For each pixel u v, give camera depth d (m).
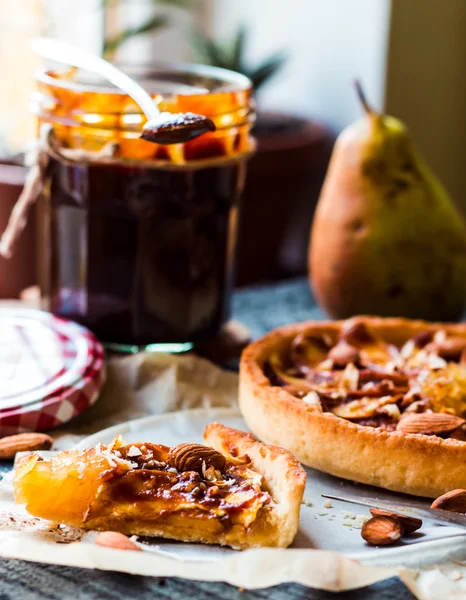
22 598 0.53
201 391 0.68
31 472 0.56
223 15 1.00
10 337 0.69
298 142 0.85
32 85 0.80
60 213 0.70
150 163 0.67
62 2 0.85
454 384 0.63
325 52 0.95
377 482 0.60
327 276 0.76
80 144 0.68
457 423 0.60
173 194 0.68
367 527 0.56
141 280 0.69
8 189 0.77
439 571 0.55
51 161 0.69
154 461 0.57
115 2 0.86
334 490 0.60
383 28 0.91
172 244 0.69
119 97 0.66
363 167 0.74
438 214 0.75
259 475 0.57
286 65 0.96
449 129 1.02
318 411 0.61
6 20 0.81
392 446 0.59
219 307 0.72
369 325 0.70
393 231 0.74
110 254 0.69
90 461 0.56
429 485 0.59
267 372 0.66
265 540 0.55
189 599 0.54
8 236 0.71
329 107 0.96
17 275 0.79
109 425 0.66
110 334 0.70
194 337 0.71
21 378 0.65
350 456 0.60
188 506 0.55
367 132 0.74
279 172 0.84
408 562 0.55
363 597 0.54
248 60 1.00
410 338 0.70
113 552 0.53
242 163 0.71
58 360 0.67
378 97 0.93
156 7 0.93
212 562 0.53
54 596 0.53
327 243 0.75
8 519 0.56
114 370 0.68
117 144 0.67
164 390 0.67
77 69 0.72
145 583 0.54
